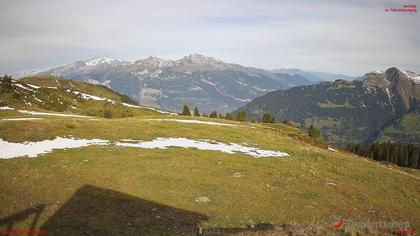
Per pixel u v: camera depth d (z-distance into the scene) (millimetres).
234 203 27203
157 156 37500
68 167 30625
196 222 23156
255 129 71562
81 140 42125
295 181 35219
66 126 48062
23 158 31969
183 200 26469
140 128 53875
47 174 28469
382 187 39375
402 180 44781
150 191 27359
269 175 35844
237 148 47938
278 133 74688
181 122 64750
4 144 36156
